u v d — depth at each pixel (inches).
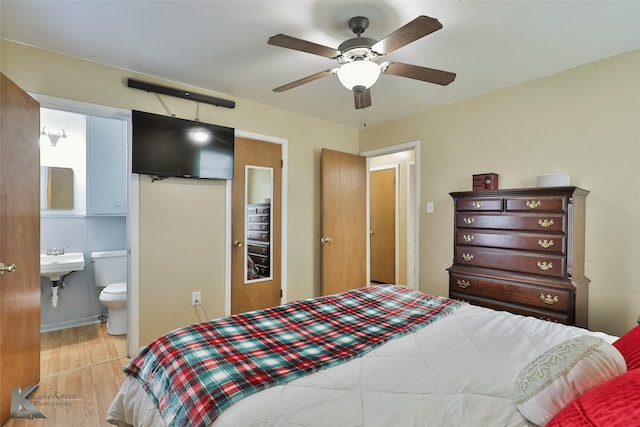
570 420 28.4
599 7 67.5
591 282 90.7
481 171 115.8
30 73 85.4
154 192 105.0
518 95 106.8
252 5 68.6
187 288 111.3
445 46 83.9
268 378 42.2
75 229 132.1
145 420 45.9
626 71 86.1
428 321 65.1
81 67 92.4
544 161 100.7
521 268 90.3
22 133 74.5
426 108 132.6
